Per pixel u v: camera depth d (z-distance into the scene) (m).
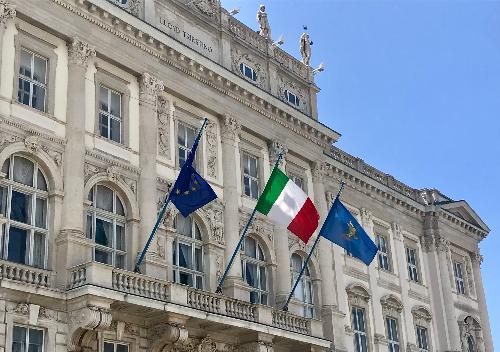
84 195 25.59
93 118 27.00
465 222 49.41
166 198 28.09
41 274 23.45
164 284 25.53
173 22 31.61
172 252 28.27
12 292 22.17
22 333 22.42
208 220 30.20
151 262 26.48
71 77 26.48
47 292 22.86
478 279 50.31
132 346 25.22
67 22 26.75
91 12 27.45
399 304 41.62
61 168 25.25
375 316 39.34
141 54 29.22
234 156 32.28
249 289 30.44
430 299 45.22
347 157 42.44
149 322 25.66
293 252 34.41
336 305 35.66
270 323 29.31
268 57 36.59
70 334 23.12
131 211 27.14
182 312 25.25
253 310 29.02
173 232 28.31
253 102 33.94
